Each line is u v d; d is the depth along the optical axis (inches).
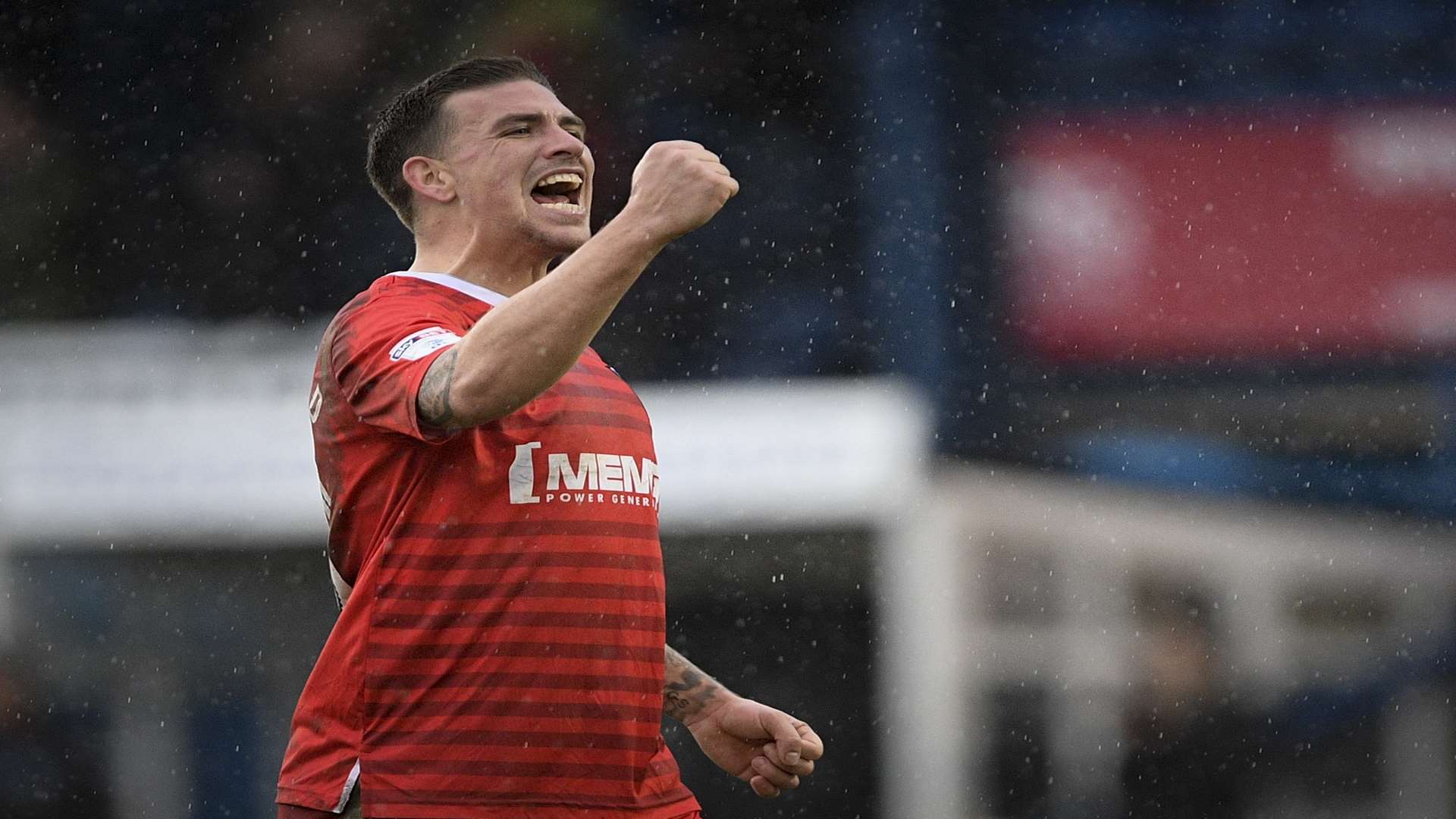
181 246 1353.3
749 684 1055.0
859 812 1062.4
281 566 1061.8
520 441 316.8
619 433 331.6
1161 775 1099.9
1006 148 1357.0
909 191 1355.8
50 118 1362.0
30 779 1049.5
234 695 1055.0
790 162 1348.4
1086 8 1384.1
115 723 1051.3
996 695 1103.0
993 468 1249.4
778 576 1058.7
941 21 1365.7
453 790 306.0
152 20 1373.0
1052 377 1314.0
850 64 1365.7
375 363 307.9
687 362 1293.1
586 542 318.3
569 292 284.7
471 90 352.8
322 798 311.0
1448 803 1117.1
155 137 1369.3
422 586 310.8
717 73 1368.1
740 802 1072.8
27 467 1095.0
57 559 1063.6
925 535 1127.0
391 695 309.9
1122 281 1343.5
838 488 1077.8
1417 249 1338.6
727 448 1117.1
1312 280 1334.9
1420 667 1154.7
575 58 1366.9
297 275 1339.8
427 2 1369.3
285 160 1359.5
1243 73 1369.3
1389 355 1314.0
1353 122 1364.4
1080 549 1189.7
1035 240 1344.7
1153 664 1138.7
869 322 1317.7
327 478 327.9
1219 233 1343.5
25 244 1338.6
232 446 1103.6
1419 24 1358.3
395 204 363.9
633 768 323.0
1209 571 1194.6
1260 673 1151.6
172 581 1059.3
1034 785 1084.5
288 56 1368.1
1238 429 1288.1
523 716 309.4
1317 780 1120.8
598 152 1359.5
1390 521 1231.5
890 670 1054.4
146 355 1264.8
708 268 1321.4
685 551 1058.1
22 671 1050.1
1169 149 1366.9
